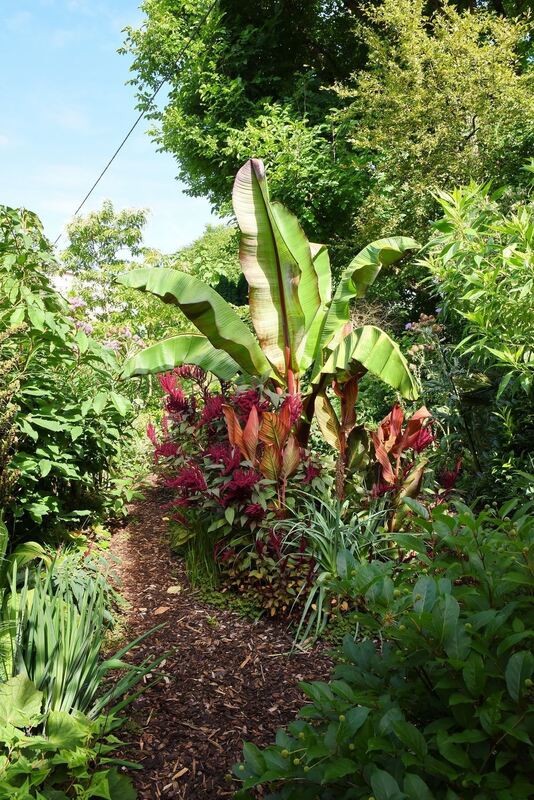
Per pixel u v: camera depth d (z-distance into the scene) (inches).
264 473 146.4
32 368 153.8
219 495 145.6
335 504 147.1
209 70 526.9
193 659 118.6
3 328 138.6
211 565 154.5
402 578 73.0
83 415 151.7
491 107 310.0
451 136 311.6
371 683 63.2
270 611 133.9
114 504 188.9
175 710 101.8
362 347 163.3
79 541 165.3
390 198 353.7
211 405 165.8
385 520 150.9
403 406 243.8
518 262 120.1
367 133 347.6
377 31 505.0
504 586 61.0
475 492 183.6
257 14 553.6
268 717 100.7
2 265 148.9
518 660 51.0
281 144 433.7
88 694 89.5
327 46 572.1
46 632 89.7
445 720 55.4
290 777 54.9
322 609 130.8
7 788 68.1
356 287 182.7
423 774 54.7
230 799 82.5
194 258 551.8
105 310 465.4
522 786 48.1
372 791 51.9
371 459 169.5
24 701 79.0
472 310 150.6
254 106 493.0
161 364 186.2
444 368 205.5
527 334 132.5
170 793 83.6
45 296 154.3
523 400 178.1
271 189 433.7
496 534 66.1
